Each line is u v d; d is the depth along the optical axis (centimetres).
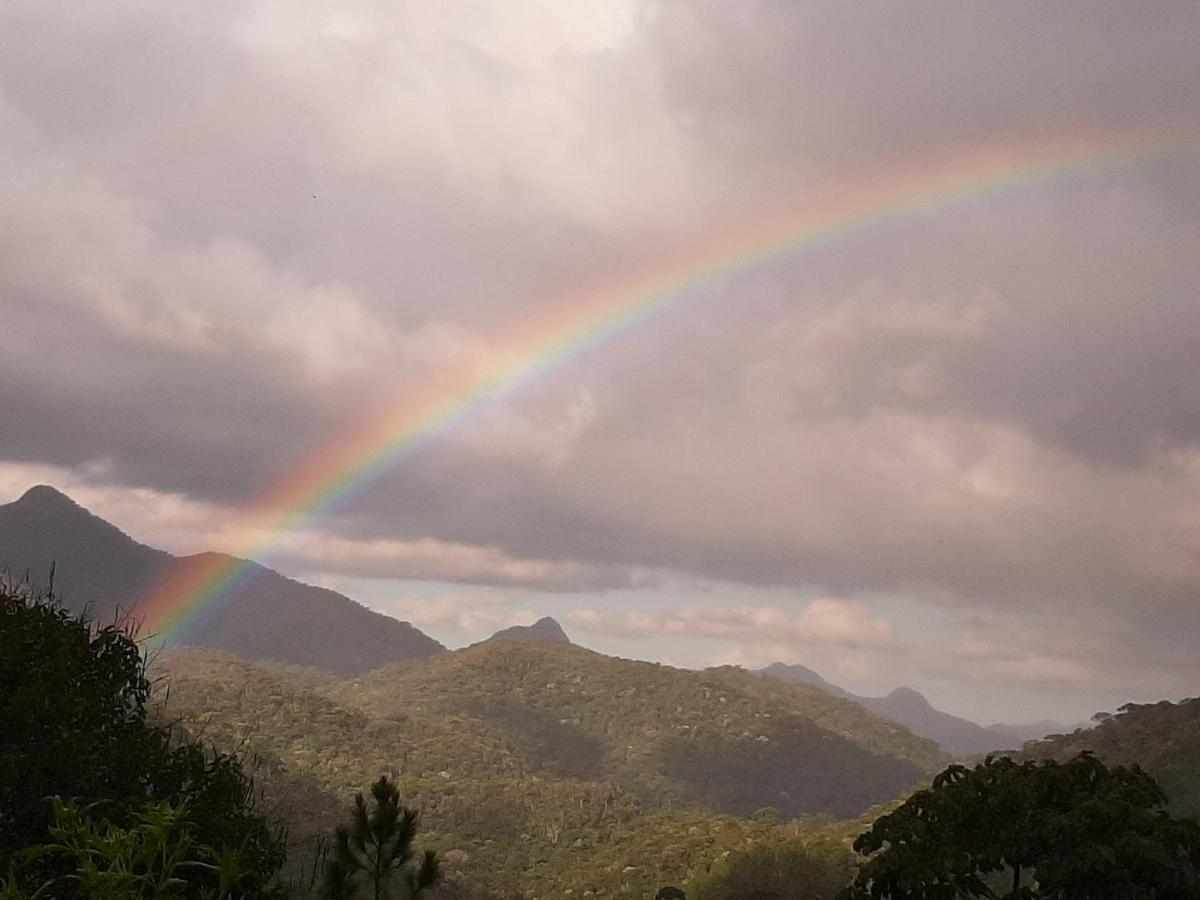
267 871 1252
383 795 988
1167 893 794
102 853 714
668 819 13425
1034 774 883
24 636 1344
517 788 14638
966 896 882
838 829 9188
